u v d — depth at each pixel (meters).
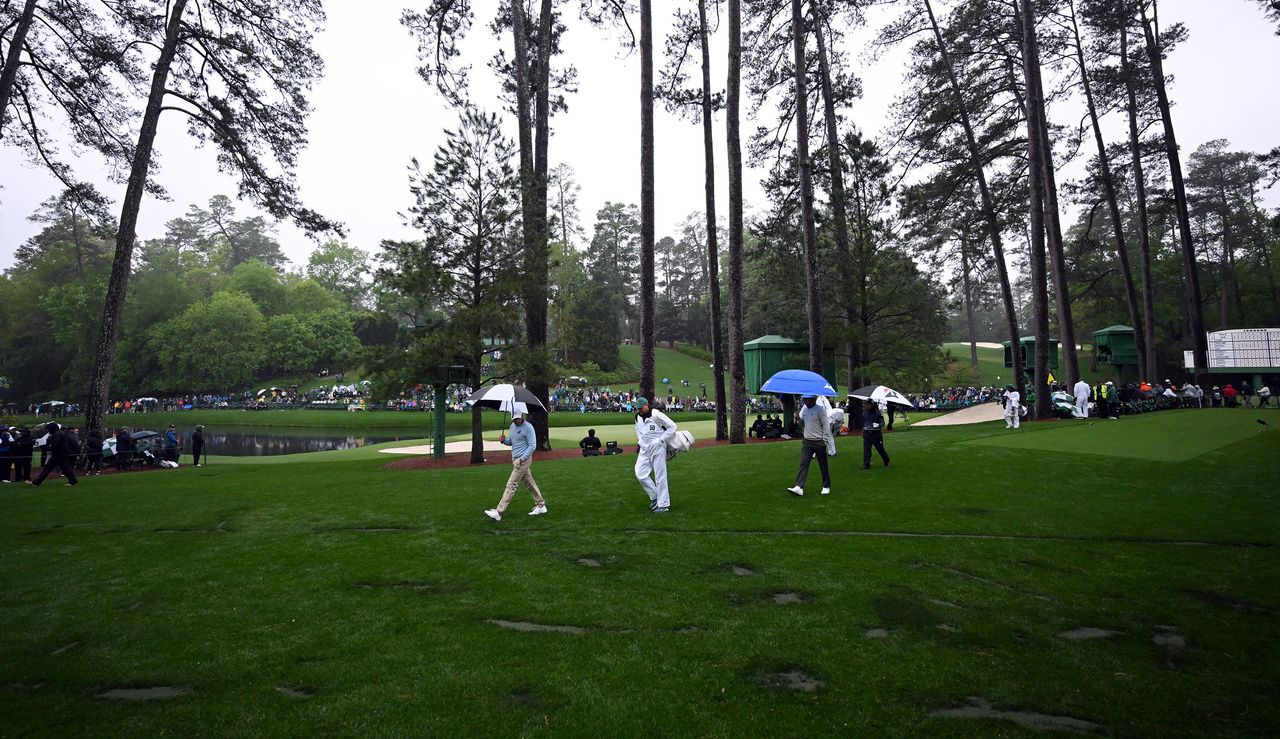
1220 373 35.19
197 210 115.56
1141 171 34.97
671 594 6.68
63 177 24.75
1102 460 14.23
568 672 4.88
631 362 84.12
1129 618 5.98
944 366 27.27
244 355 69.50
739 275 23.16
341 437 44.78
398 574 7.53
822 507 10.62
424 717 4.21
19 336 72.75
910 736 3.94
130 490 14.61
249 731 4.05
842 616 6.02
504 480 14.58
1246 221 57.75
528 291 20.89
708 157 27.20
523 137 23.38
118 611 6.43
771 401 47.78
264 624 6.00
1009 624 5.83
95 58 22.70
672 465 15.78
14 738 3.96
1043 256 25.38
